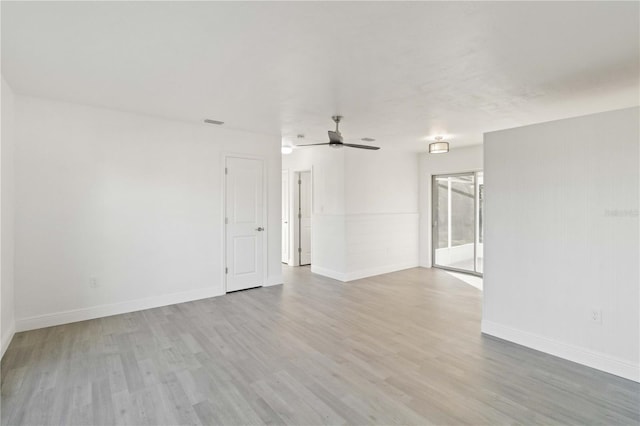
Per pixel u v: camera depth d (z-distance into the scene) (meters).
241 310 4.25
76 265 3.81
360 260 6.17
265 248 5.45
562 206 2.97
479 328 3.66
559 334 2.99
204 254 4.77
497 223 3.42
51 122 3.64
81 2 1.86
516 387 2.47
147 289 4.29
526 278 3.21
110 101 3.67
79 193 3.82
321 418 2.12
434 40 2.31
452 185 6.82
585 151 2.84
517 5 1.89
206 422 2.08
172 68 2.78
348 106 3.81
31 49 2.44
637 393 2.40
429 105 3.76
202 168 4.72
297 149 6.89
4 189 3.06
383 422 2.08
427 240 7.16
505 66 2.73
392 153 6.76
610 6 1.90
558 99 3.56
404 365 2.81
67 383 2.52
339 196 6.06
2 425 2.04
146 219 4.27
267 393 2.39
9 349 3.09
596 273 2.78
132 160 4.15
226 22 2.08
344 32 2.20
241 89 3.26
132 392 2.40
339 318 3.96
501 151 3.38
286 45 2.38
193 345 3.20
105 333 3.48
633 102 3.67
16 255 3.46
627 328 2.63
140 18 2.03
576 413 2.16
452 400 2.31
